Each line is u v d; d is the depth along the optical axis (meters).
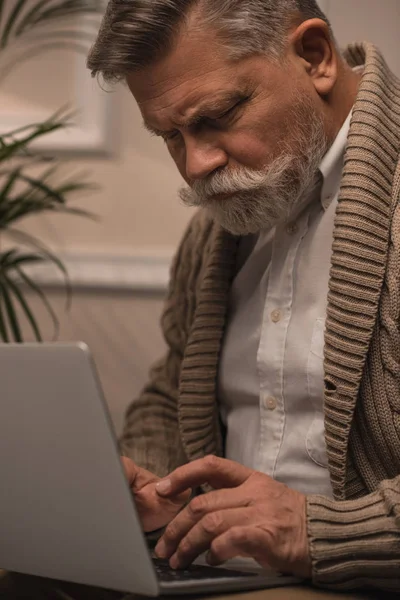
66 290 2.31
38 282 2.31
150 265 2.26
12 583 1.06
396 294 1.21
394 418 1.20
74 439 0.86
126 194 2.29
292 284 1.38
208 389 1.48
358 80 1.41
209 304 1.50
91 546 0.88
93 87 2.17
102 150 2.29
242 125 1.23
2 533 0.97
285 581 1.03
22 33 2.28
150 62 1.21
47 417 0.87
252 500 1.03
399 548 0.99
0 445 0.91
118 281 2.27
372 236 1.22
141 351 2.28
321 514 1.03
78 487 0.87
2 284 1.96
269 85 1.23
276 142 1.25
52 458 0.88
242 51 1.20
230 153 1.24
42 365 0.86
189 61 1.20
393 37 2.08
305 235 1.38
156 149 2.27
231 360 1.47
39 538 0.93
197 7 1.19
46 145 2.30
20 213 1.97
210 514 1.00
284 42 1.25
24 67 2.34
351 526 1.02
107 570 0.87
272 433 1.38
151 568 0.84
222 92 1.20
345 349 1.21
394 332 1.20
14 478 0.92
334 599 1.00
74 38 2.30
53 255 2.31
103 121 2.28
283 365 1.36
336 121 1.35
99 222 2.31
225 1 1.19
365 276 1.21
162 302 2.26
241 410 1.47
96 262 2.29
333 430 1.22
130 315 2.28
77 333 2.31
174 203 2.27
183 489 1.09
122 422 2.28
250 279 1.49
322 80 1.30
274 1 1.24
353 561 1.01
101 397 0.83
